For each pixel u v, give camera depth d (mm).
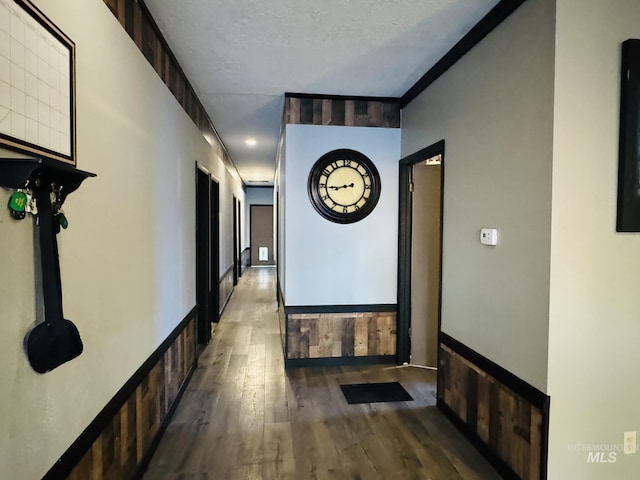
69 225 1267
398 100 3492
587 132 1636
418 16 2035
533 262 1733
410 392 2992
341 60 2627
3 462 953
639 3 1662
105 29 1522
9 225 975
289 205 3436
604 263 1678
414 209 3547
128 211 1782
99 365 1479
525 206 1782
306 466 2053
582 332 1677
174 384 2625
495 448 2039
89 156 1394
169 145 2473
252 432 2389
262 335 4520
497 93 1986
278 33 2234
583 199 1648
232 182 7105
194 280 3326
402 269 3562
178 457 2123
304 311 3504
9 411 975
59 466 1192
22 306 1026
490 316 2066
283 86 3154
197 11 2004
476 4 1925
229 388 3047
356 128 3465
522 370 1816
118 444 1664
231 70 2807
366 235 3549
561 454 1695
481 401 2168
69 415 1261
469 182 2270
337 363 3574
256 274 9844
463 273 2344
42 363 1086
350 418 2574
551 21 1611
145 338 2014
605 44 1636
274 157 6527
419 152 3047
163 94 2326
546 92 1643
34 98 1044
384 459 2125
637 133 1652
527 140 1766
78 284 1324
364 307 3580
